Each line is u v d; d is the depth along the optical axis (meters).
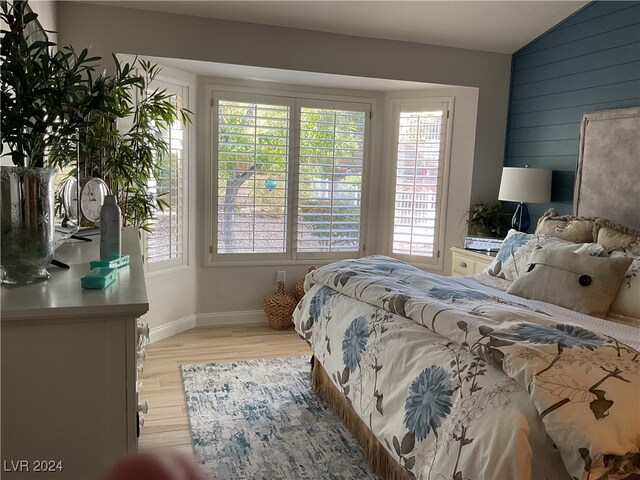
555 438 1.41
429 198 4.69
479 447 1.50
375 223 4.93
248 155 4.40
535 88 4.24
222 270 4.48
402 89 4.64
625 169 3.34
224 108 4.30
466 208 4.59
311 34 3.97
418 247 4.77
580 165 3.70
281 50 3.91
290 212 4.61
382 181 4.86
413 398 1.86
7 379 1.22
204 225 4.39
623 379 1.54
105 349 1.27
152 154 3.57
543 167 4.16
